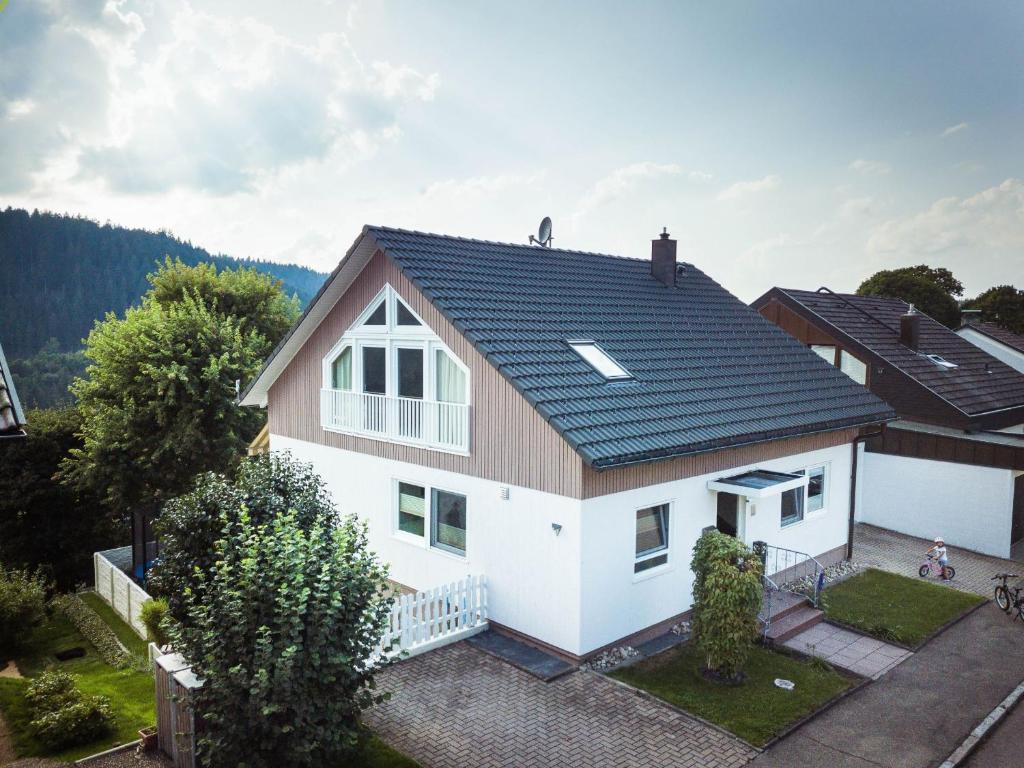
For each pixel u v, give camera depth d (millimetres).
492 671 11695
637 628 12820
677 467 13289
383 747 9422
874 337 26188
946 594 15773
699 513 13875
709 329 18281
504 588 13023
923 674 12016
